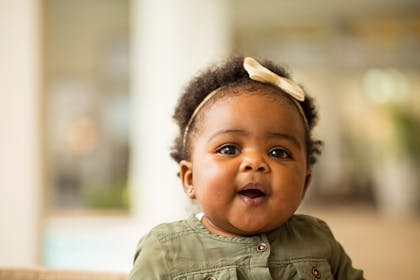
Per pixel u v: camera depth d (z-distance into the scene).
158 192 2.49
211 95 0.86
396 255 2.97
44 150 2.15
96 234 2.72
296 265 0.82
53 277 0.94
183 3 2.56
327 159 4.52
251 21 4.59
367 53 4.58
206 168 0.80
